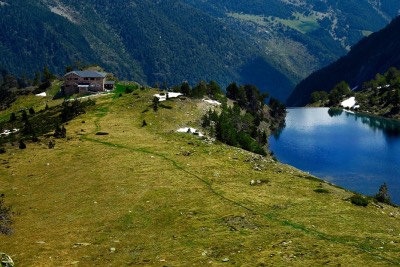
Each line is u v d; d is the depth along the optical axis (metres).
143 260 45.28
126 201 65.56
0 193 73.25
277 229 52.72
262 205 62.50
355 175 122.12
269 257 44.19
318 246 47.00
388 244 47.56
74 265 44.75
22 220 59.69
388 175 121.88
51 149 104.88
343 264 42.06
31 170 87.25
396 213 64.25
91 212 61.50
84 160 92.81
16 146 111.06
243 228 53.28
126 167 85.62
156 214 59.78
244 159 93.25
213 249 47.31
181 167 84.94
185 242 49.75
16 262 45.84
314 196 67.81
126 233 53.41
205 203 63.56
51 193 71.81
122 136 118.00
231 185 73.12
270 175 81.06
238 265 42.78
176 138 115.62
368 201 66.44
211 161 90.19
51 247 49.59
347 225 54.38
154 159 91.62
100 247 49.22
